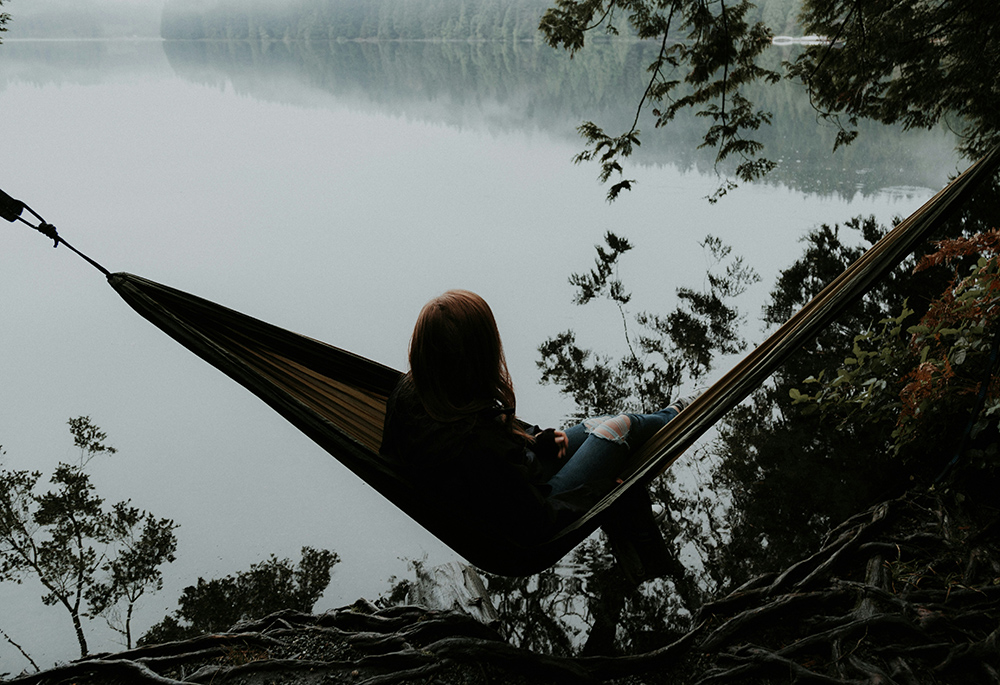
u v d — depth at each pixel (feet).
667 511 12.06
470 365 6.40
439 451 6.48
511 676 7.72
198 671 7.98
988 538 9.12
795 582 8.91
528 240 29.60
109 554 12.21
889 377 12.95
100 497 13.84
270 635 8.54
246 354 8.03
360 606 9.27
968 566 8.61
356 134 60.54
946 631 7.72
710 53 20.89
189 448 15.78
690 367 17.99
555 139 55.16
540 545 6.89
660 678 7.82
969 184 8.06
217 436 16.34
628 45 148.87
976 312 10.80
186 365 20.34
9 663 9.90
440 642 7.95
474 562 7.15
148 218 35.76
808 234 28.02
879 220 29.30
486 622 9.36
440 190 39.83
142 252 30.09
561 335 20.25
